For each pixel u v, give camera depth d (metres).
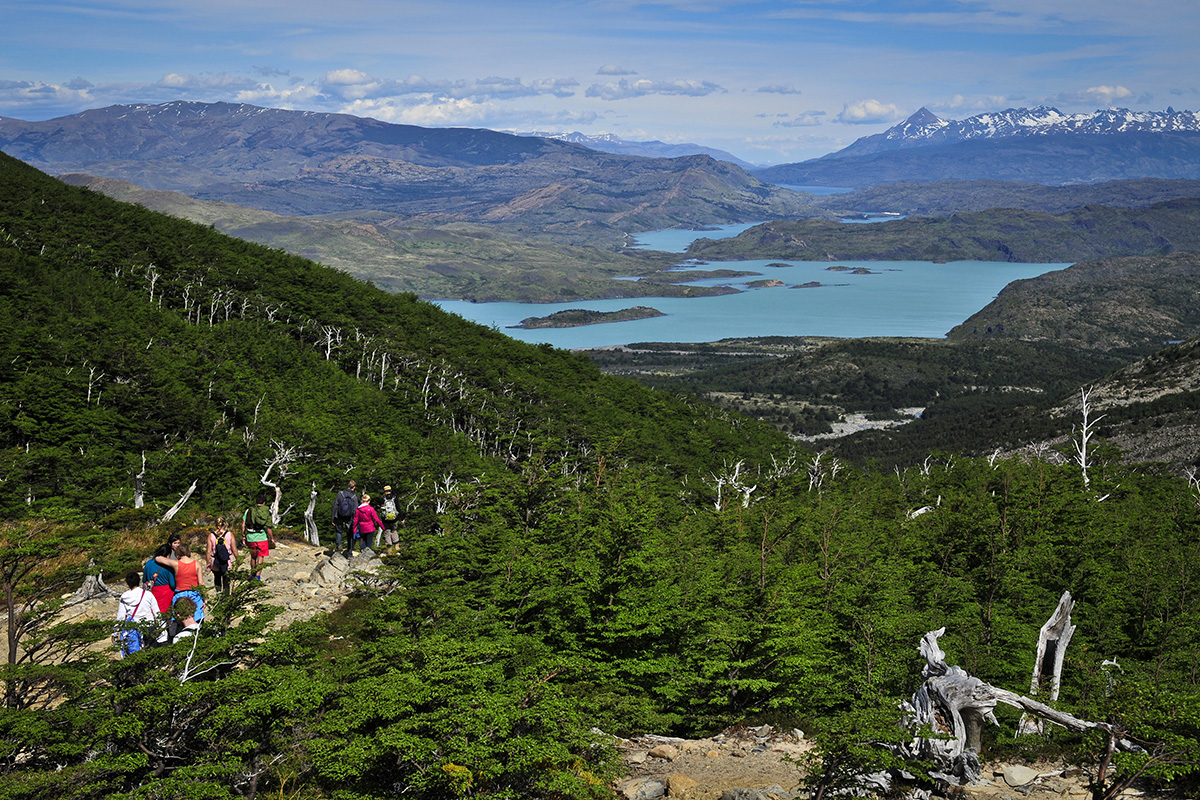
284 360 135.50
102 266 157.25
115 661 12.53
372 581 23.88
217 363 115.44
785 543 31.69
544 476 35.75
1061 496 34.59
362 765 11.55
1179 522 41.09
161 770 11.82
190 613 17.09
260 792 12.38
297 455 77.06
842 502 44.75
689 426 168.88
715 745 17.25
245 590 15.19
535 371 194.12
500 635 18.27
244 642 14.11
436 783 11.60
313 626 14.59
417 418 131.75
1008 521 27.81
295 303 182.88
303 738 12.38
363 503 31.33
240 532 31.95
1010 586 24.22
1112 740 13.06
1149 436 178.62
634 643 20.75
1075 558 27.09
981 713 15.17
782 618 20.50
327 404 115.88
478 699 12.52
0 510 43.47
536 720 12.63
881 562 26.64
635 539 22.72
